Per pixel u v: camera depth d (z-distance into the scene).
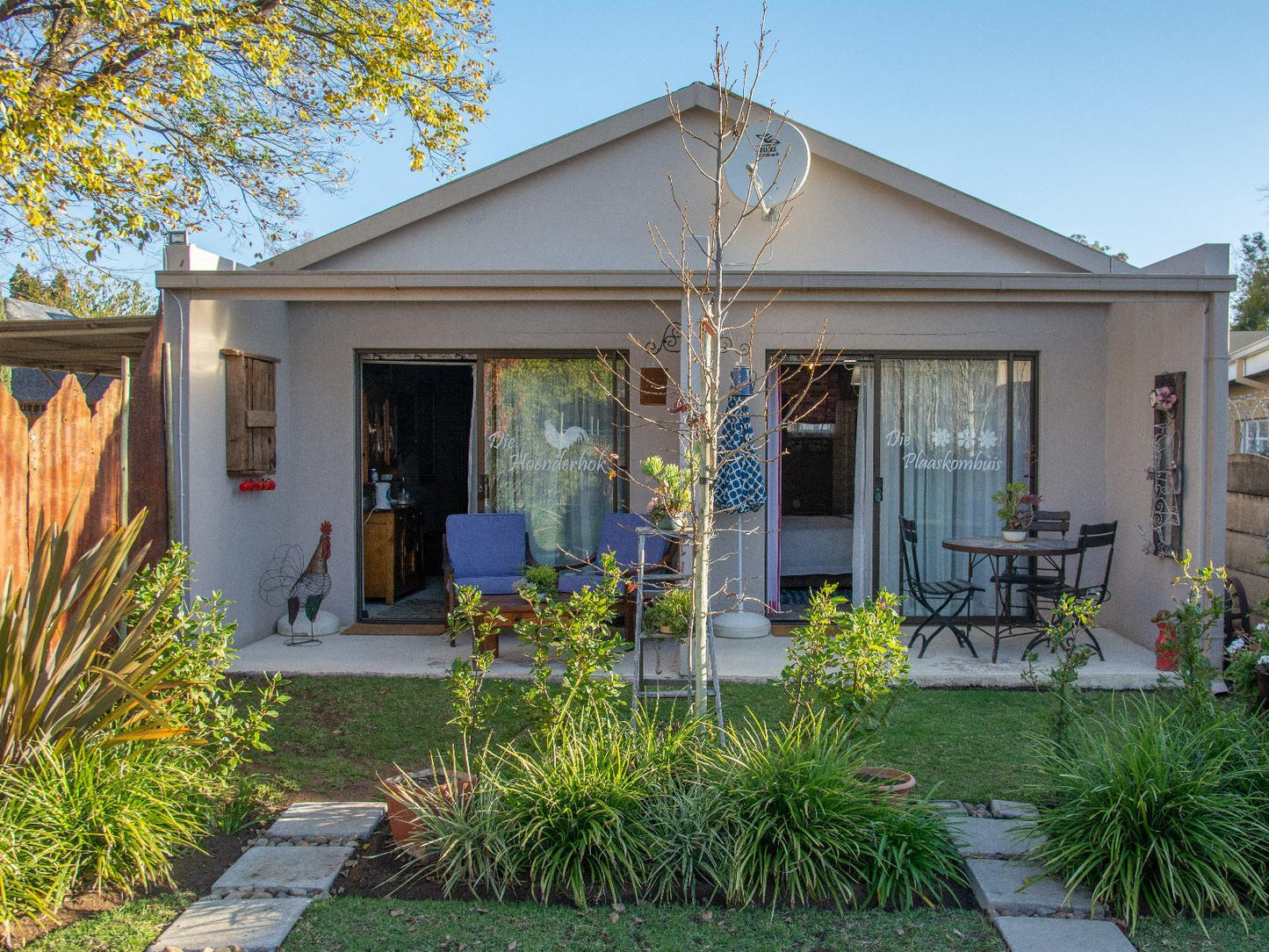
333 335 7.54
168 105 7.96
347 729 5.07
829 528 8.72
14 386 14.41
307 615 7.13
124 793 3.36
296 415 7.57
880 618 3.95
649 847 3.30
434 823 3.41
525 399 7.69
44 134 6.98
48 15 8.52
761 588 7.42
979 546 6.17
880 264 7.38
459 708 4.02
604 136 7.30
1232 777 3.38
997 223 7.27
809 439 9.03
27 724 3.51
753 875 3.22
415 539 9.45
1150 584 6.74
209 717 4.30
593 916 3.11
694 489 4.33
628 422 7.59
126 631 4.22
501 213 7.41
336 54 9.37
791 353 7.40
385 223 7.32
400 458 9.98
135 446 5.61
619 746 3.62
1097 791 3.32
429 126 9.73
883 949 2.92
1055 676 4.07
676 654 6.65
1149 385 6.77
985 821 3.82
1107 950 2.90
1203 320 6.08
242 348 6.79
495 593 6.74
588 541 7.71
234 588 6.69
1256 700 4.47
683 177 7.39
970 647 6.46
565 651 4.12
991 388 7.52
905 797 3.58
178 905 3.14
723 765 3.63
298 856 3.49
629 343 7.52
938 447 7.53
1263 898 3.11
